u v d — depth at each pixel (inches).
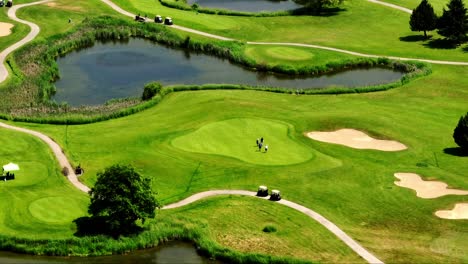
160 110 4461.1
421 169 3528.5
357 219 2970.0
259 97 4788.4
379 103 4736.7
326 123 4175.7
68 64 5620.1
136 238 2736.2
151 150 3659.0
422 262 2571.4
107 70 5511.8
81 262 2605.8
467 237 2792.8
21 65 5285.4
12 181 3196.4
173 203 3085.6
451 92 5044.3
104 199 2726.4
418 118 4399.6
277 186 3270.2
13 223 2783.0
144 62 5757.9
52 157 3526.1
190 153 3619.6
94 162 3501.5
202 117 4224.9
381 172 3484.3
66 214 2891.2
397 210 3051.2
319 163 3550.7
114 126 4119.1
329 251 2672.2
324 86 5270.7
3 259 2596.0
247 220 2928.2
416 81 5305.1
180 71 5561.0
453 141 3978.8
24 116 4195.4
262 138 3782.0
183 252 2716.5
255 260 2596.0
